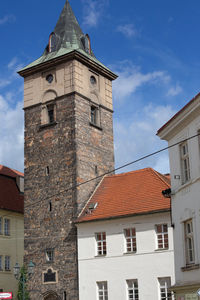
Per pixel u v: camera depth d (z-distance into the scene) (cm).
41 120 4644
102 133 4738
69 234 4159
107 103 4925
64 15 5050
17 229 5203
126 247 3847
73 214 4184
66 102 4503
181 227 2538
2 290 4784
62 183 4334
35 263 4275
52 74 4688
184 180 2581
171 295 3538
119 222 3909
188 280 2417
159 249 3666
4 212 5041
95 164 4534
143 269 3694
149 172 4306
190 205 2450
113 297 3772
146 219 3788
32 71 4791
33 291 4197
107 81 5009
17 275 3516
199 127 2397
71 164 4322
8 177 5612
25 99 4812
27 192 4538
